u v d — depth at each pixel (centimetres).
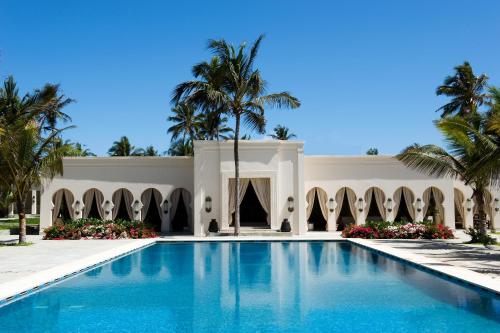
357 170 2448
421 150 1825
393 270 1189
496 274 1006
